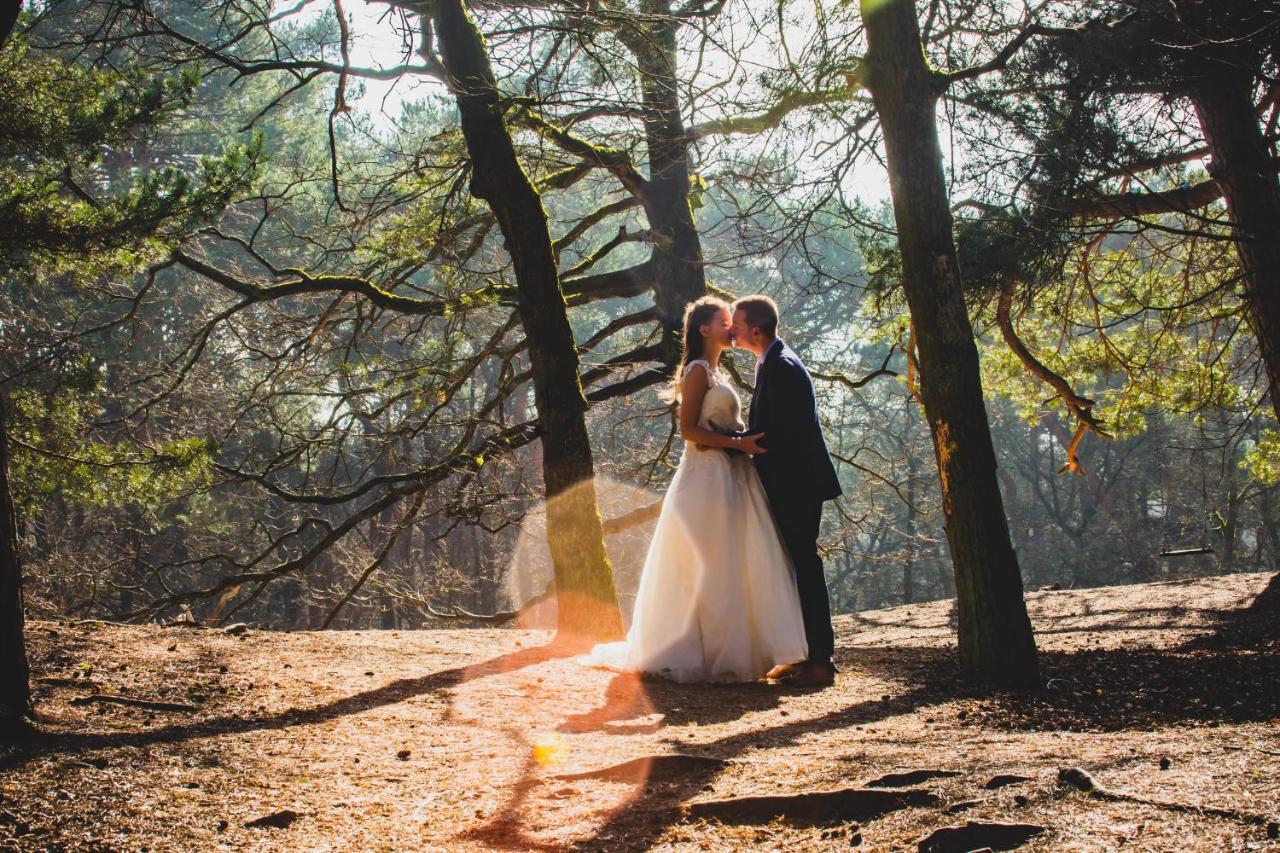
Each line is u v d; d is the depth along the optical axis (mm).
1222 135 11633
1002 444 46625
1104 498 41406
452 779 3504
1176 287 14836
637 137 10062
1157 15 9320
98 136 8477
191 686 5027
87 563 19344
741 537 5996
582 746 3998
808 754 3619
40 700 4465
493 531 11648
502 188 7961
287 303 22562
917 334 6375
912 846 2406
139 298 11953
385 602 22344
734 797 2926
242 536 26359
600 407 23062
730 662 5840
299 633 7227
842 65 8352
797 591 6027
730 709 4961
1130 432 15469
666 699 5207
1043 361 16172
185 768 3551
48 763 3496
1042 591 15602
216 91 25266
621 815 2938
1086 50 10008
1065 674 6340
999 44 9461
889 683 5910
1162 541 40781
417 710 4703
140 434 15812
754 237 9961
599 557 7785
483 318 12758
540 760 3756
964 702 5199
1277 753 3008
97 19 12438
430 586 20641
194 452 10406
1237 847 2154
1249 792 2525
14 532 4133
